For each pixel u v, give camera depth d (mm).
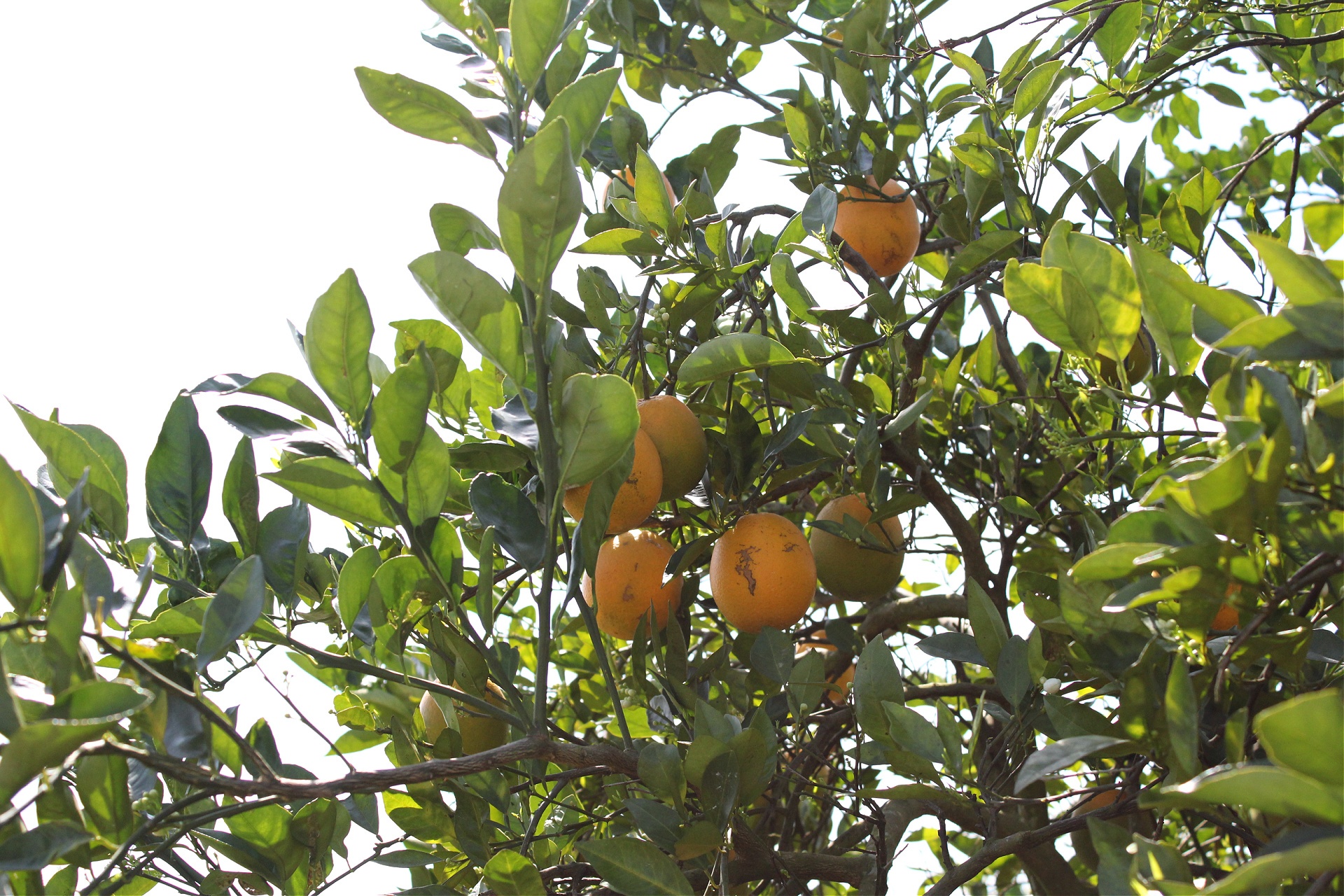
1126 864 1476
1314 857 1180
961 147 1862
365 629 1662
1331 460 1458
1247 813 1546
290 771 1651
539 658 1592
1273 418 1445
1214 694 1511
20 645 1617
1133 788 1608
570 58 1639
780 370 1823
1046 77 1782
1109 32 1859
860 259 1952
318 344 1566
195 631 1610
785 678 1771
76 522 1492
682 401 1805
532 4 1547
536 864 1744
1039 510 1911
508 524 1664
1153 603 1560
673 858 1650
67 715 1438
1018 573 1670
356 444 1591
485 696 1699
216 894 1665
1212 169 2277
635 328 1821
